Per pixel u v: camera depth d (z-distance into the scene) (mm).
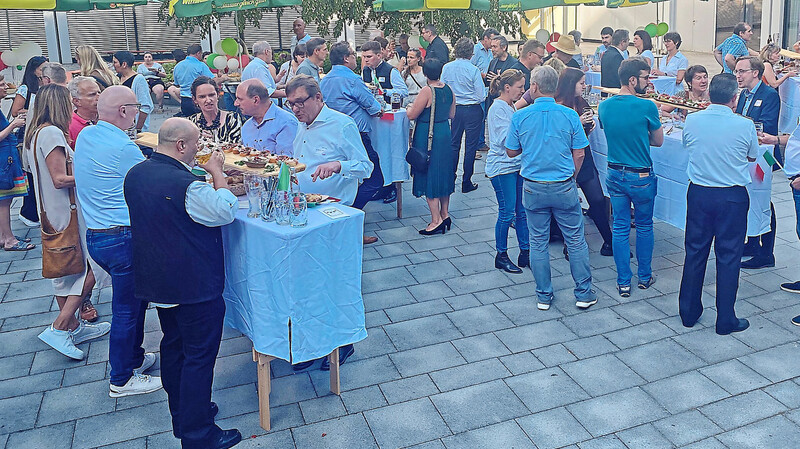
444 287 5426
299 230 3299
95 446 3551
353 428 3645
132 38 20031
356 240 3598
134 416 3814
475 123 7805
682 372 4102
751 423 3592
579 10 28516
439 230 6684
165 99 15484
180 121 3217
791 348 4328
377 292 5355
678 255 5930
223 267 3330
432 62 6258
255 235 3396
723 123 4246
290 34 20609
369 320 4883
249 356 4434
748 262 5566
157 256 3146
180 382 3346
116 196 3701
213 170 3422
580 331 4648
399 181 7109
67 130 4230
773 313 4797
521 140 4730
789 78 8133
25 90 6867
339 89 6117
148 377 4086
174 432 3529
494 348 4449
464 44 7621
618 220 5062
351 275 3625
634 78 4809
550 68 4629
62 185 4078
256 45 8828
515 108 5781
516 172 5492
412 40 10828
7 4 8391
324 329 3559
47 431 3688
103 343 4680
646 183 4902
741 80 6414
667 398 3840
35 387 4129
